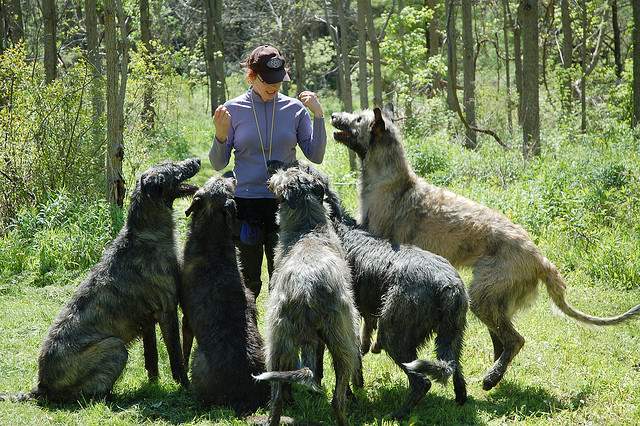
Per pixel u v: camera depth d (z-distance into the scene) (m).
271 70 5.58
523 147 13.88
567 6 21.12
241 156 5.80
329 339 4.56
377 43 14.62
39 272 8.25
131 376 5.72
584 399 5.36
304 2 28.17
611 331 6.78
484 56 34.75
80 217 8.92
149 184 5.49
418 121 19.08
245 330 5.06
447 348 4.84
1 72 10.57
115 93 9.06
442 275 4.94
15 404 5.00
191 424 4.74
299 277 4.54
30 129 10.12
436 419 5.01
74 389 5.12
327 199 5.58
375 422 4.84
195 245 5.38
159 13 27.66
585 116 19.08
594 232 8.99
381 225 6.16
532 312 7.27
